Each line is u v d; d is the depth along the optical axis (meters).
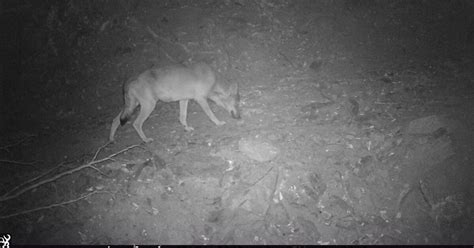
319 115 7.04
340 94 7.36
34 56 8.60
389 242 5.99
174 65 6.82
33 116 8.10
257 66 8.05
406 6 8.73
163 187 6.37
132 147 6.67
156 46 8.34
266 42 8.31
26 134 7.67
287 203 6.20
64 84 8.31
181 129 7.06
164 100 6.87
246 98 7.48
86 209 6.38
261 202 6.19
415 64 7.93
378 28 8.52
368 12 8.67
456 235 6.04
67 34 8.64
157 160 6.55
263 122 7.01
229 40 8.29
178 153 6.64
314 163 6.39
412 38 8.40
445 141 6.38
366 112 7.00
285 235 6.05
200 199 6.28
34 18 8.80
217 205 6.23
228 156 6.53
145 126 7.23
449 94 7.18
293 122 6.95
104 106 7.97
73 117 7.91
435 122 6.51
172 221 6.21
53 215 6.39
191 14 8.55
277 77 7.88
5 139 7.63
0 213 6.46
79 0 8.75
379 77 7.68
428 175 6.29
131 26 8.54
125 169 6.56
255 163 6.42
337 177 6.30
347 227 6.07
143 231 6.20
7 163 7.06
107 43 8.50
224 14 8.56
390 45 8.33
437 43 8.31
